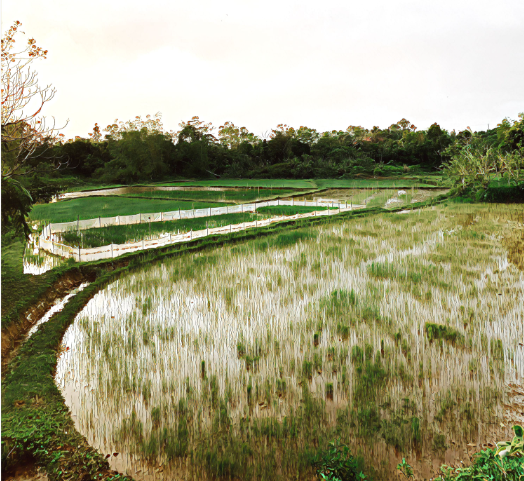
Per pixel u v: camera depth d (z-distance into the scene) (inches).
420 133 3211.1
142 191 1868.8
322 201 1389.0
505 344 272.2
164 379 239.6
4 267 446.0
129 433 193.5
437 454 174.9
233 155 3021.7
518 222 748.0
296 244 596.1
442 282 394.9
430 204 1130.7
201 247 583.5
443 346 271.1
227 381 236.4
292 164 2723.9
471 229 677.3
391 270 440.1
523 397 215.6
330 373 242.4
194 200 1437.0
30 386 232.5
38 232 725.9
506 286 383.9
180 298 377.7
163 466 173.0
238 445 180.7
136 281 431.8
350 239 620.4
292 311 339.3
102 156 2736.2
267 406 213.3
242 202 1338.6
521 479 128.3
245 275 442.3
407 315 320.5
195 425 198.2
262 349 273.7
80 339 298.8
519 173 1160.2
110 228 772.0
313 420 197.9
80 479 167.0
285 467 167.8
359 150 2965.1
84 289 404.8
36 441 186.5
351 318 317.7
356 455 172.4
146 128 2603.3
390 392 220.7
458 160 1253.1
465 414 200.1
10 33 348.8
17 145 398.3
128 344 286.4
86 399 224.1
